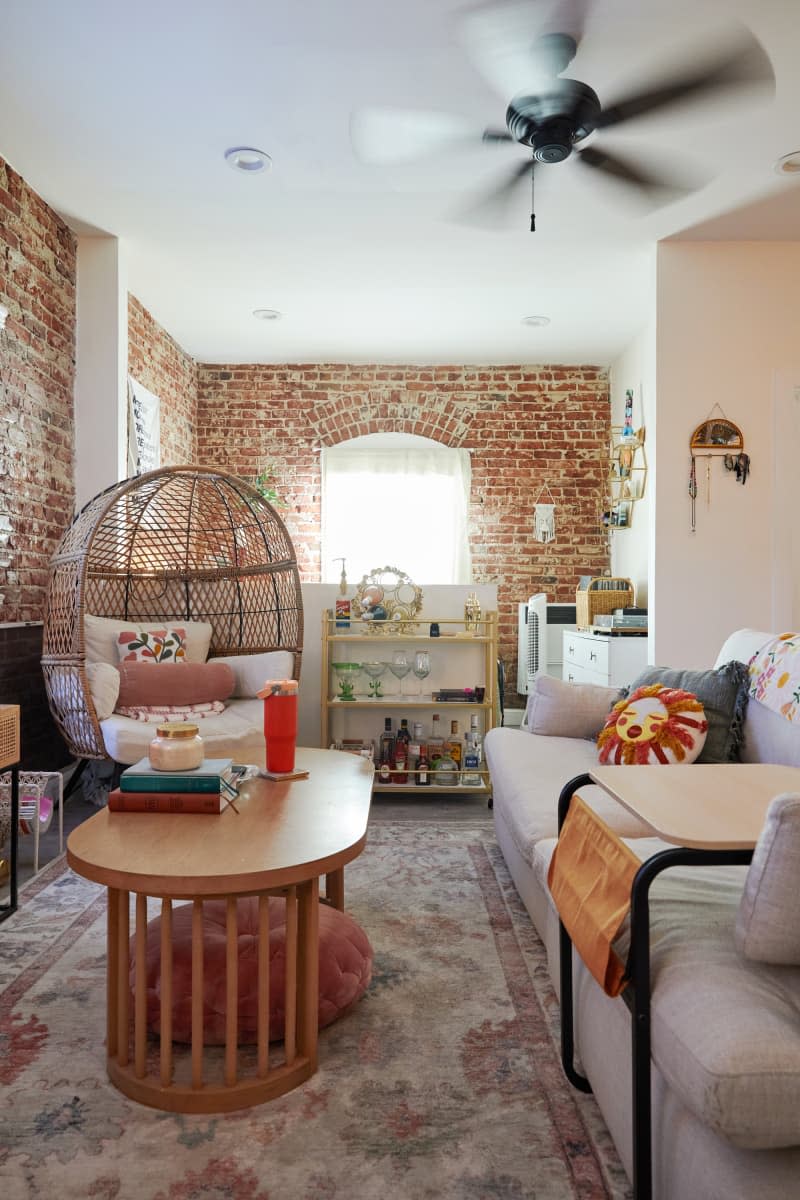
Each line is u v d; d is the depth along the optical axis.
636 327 5.91
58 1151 1.44
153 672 3.91
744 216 4.14
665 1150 1.17
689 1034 1.05
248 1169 1.39
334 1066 1.71
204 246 4.52
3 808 2.93
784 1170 0.98
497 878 2.92
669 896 1.43
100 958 2.24
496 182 3.76
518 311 5.58
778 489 4.41
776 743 2.40
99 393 4.41
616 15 2.63
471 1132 1.49
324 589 4.69
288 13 2.64
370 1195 1.33
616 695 3.28
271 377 6.79
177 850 1.65
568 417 6.79
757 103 2.80
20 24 2.69
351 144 3.45
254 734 3.60
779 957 1.10
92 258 4.43
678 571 4.40
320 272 4.90
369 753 4.24
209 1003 1.78
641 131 3.08
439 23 2.68
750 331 4.43
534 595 6.72
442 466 6.78
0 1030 1.86
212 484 4.72
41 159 3.59
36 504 3.99
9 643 3.75
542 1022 1.90
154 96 3.11
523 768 2.76
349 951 1.96
